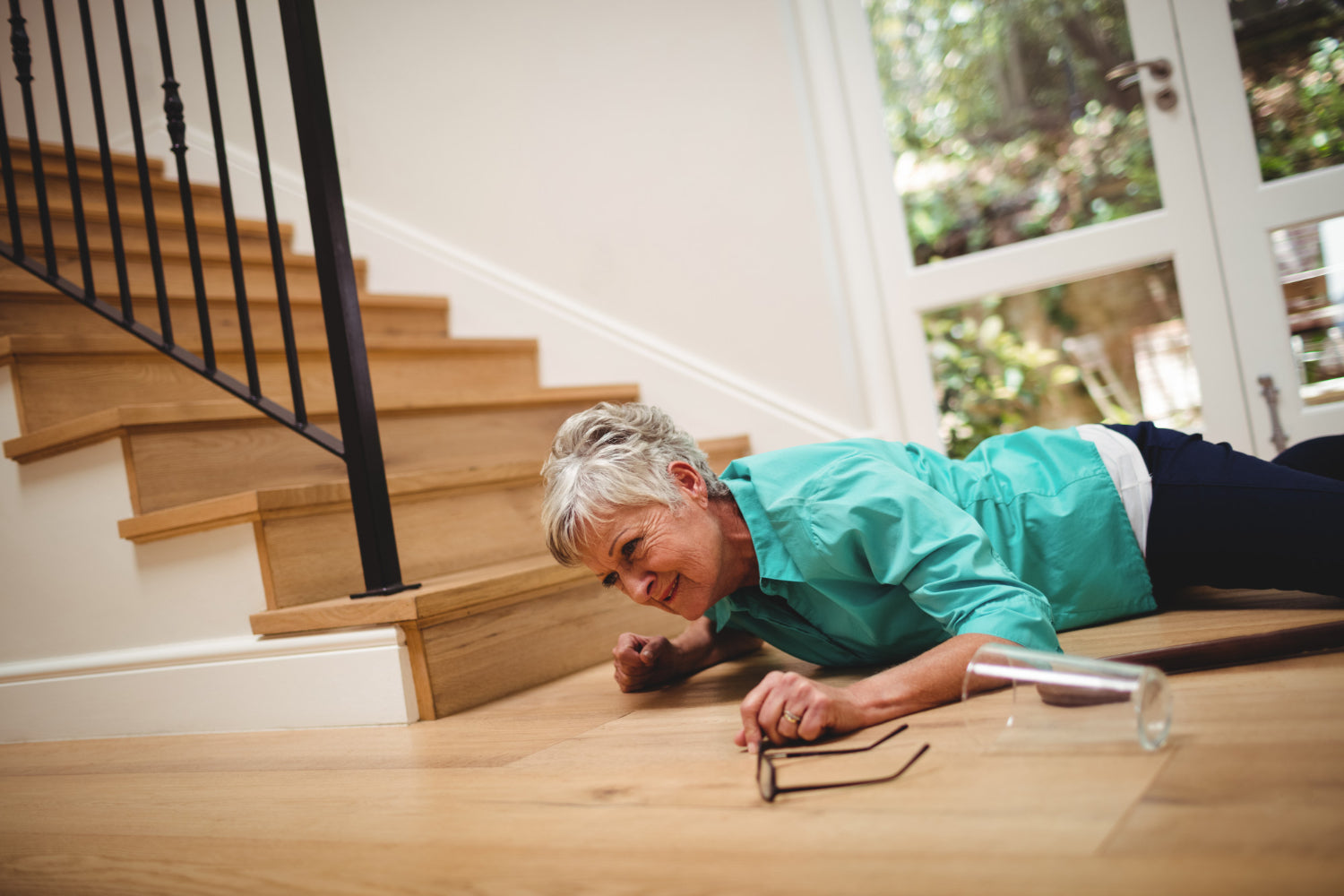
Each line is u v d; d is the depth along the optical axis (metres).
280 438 2.08
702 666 1.63
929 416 2.69
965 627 1.11
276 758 1.43
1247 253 2.36
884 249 2.71
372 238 3.33
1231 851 0.64
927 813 0.79
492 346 2.86
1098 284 2.53
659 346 2.88
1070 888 0.62
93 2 3.79
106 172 2.00
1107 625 1.45
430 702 1.54
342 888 0.83
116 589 1.89
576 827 0.90
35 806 1.35
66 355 2.01
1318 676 1.01
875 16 2.71
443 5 3.18
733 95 2.75
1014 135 2.59
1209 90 2.37
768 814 0.85
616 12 2.90
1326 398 2.31
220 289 2.82
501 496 2.15
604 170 2.95
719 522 1.31
